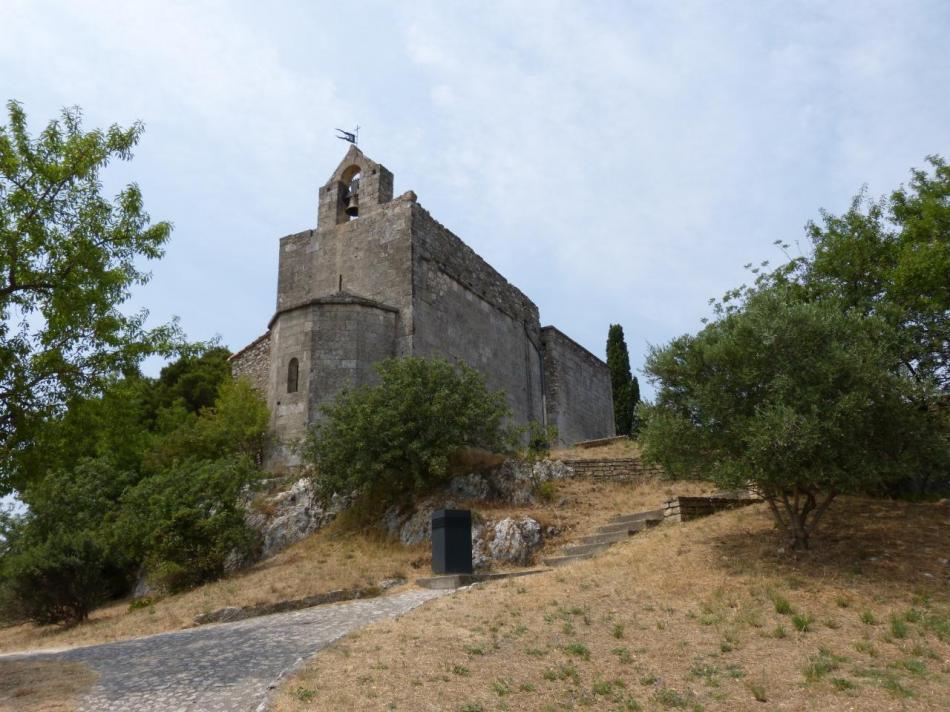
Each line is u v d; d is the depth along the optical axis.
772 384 11.43
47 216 11.91
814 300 15.79
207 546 17.88
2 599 19.02
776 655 8.58
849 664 8.24
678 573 11.84
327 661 8.66
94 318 12.36
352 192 28.75
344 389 20.94
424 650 9.02
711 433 11.93
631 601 10.86
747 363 11.84
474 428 19.69
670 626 9.73
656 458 12.51
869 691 7.45
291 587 14.72
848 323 12.14
